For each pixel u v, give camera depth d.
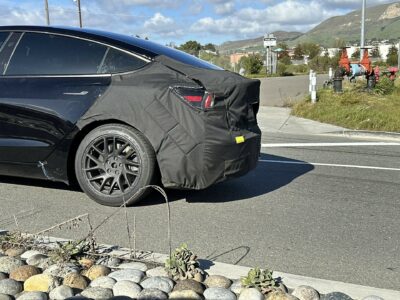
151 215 4.62
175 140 4.43
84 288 2.96
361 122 11.34
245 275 3.13
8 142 4.98
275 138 10.17
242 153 4.67
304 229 4.35
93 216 4.57
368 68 16.66
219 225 4.39
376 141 10.00
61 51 4.98
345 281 3.33
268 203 5.13
